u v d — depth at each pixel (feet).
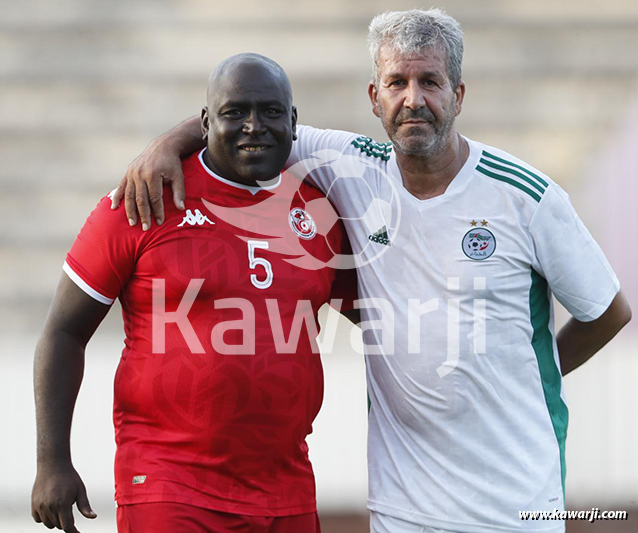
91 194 98.12
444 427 29.45
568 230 29.58
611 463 60.49
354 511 51.65
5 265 94.84
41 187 97.96
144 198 28.48
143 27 101.65
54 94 100.07
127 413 29.01
